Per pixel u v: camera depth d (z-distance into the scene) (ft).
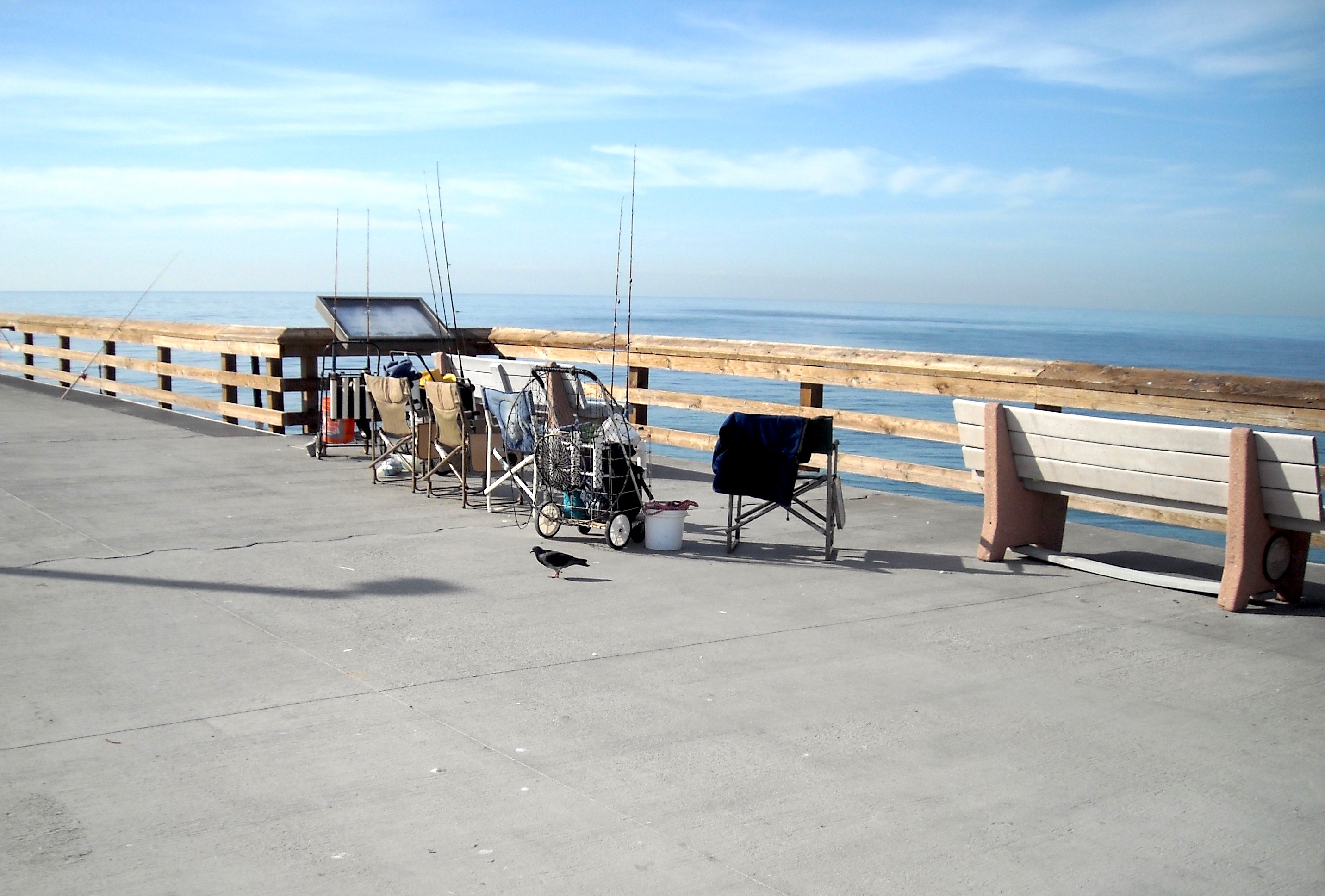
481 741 11.66
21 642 14.64
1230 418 21.13
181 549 19.94
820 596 17.72
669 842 9.59
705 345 31.09
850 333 496.64
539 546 19.70
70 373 51.24
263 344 36.32
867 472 27.86
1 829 9.57
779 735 11.98
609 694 13.12
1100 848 9.64
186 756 11.14
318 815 9.94
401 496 25.70
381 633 15.31
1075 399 23.65
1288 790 10.88
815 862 9.30
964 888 8.95
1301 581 17.69
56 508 23.43
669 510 20.62
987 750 11.71
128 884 8.72
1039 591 18.26
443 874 8.97
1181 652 15.16
